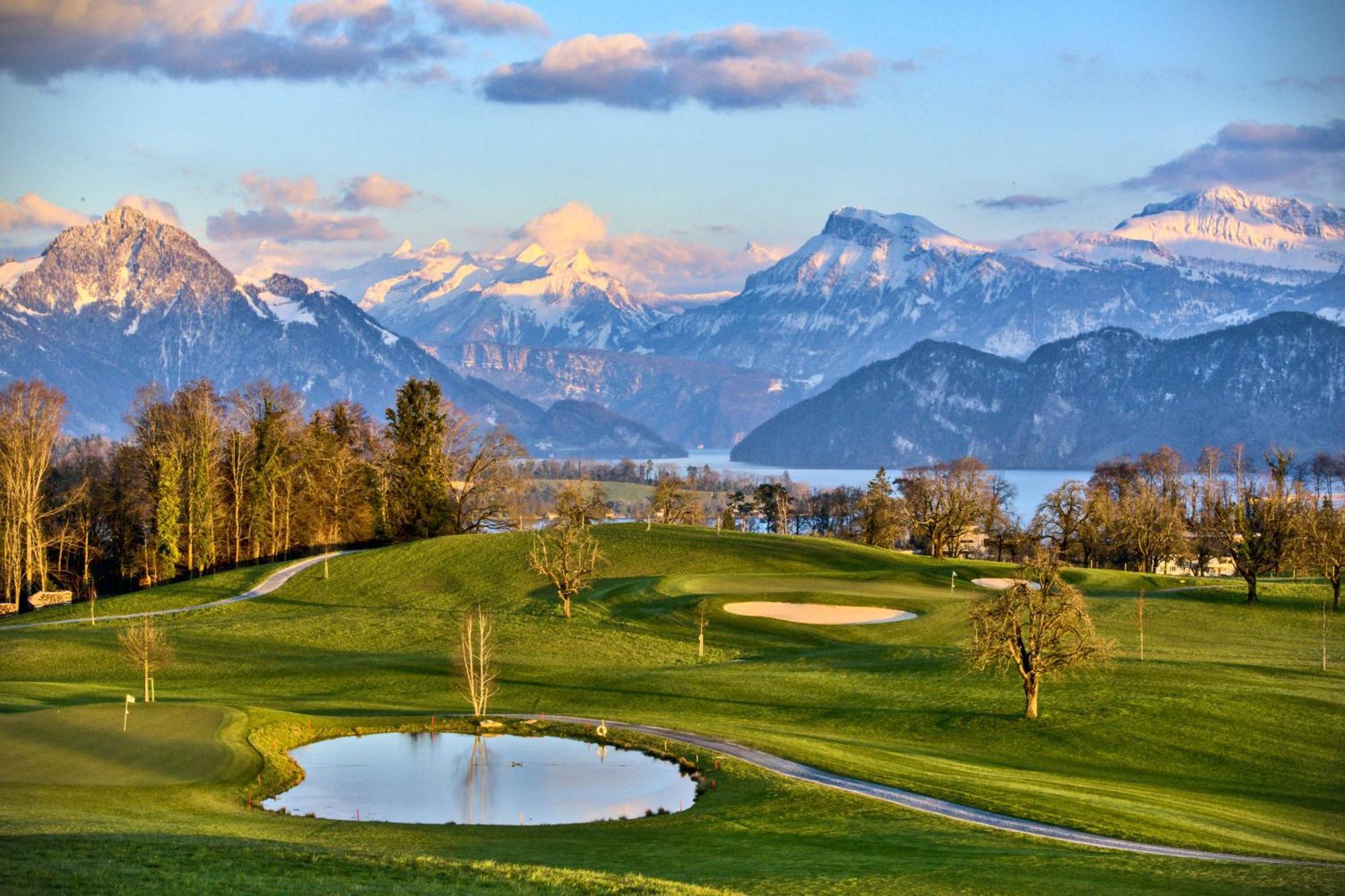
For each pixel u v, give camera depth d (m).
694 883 40.19
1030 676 73.88
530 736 69.44
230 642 102.25
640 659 96.56
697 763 61.66
